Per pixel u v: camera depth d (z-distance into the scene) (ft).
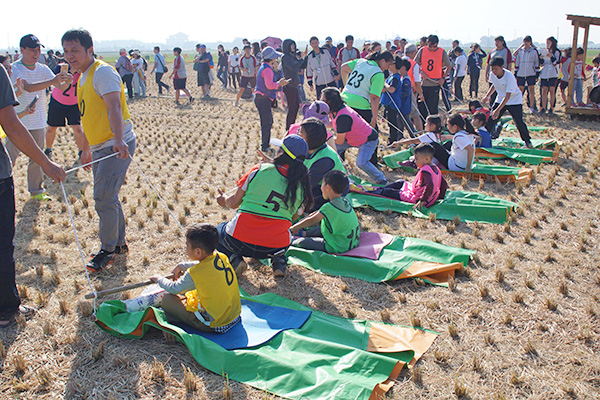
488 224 19.53
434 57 35.55
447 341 12.12
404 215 20.84
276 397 9.97
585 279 15.06
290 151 14.32
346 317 13.33
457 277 15.33
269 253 15.17
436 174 20.81
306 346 11.39
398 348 11.52
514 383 10.62
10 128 12.13
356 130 22.82
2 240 12.28
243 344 11.54
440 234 18.79
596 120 41.65
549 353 11.66
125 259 16.61
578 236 18.22
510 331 12.53
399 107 31.32
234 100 57.57
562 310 13.39
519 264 16.14
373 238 17.72
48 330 12.32
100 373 10.91
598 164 27.09
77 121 25.44
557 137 34.94
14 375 10.88
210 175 26.35
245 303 13.55
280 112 47.11
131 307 12.95
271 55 30.25
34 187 21.70
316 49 42.55
